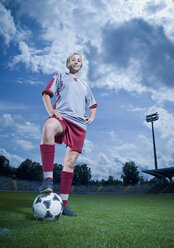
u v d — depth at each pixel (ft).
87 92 12.70
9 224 7.63
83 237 5.84
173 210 15.99
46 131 9.27
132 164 196.34
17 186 122.72
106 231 6.72
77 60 12.00
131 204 24.00
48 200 8.67
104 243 5.21
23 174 204.54
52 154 9.07
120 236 6.05
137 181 191.83
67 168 10.73
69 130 10.63
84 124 11.43
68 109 10.85
